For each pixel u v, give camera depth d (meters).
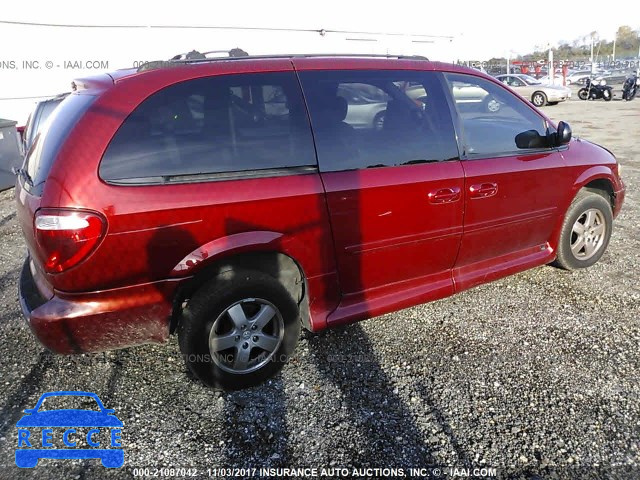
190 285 2.65
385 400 2.73
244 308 2.75
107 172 2.38
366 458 2.34
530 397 2.72
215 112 2.62
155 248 2.46
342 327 3.49
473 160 3.36
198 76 2.62
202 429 2.54
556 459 2.30
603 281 4.14
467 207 3.33
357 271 3.06
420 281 3.36
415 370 2.98
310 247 2.83
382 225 3.03
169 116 2.53
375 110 3.05
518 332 3.37
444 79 3.36
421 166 3.14
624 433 2.44
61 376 2.97
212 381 2.73
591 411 2.60
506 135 3.58
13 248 5.28
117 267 2.42
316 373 2.97
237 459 2.35
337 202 2.85
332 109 2.91
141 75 2.56
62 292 2.41
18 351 3.25
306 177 2.78
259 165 2.69
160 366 3.07
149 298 2.53
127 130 2.44
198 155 2.56
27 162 2.99
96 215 2.32
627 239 5.16
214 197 2.54
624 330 3.37
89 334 2.47
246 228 2.63
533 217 3.74
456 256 3.44
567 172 3.84
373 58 3.16
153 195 2.43
